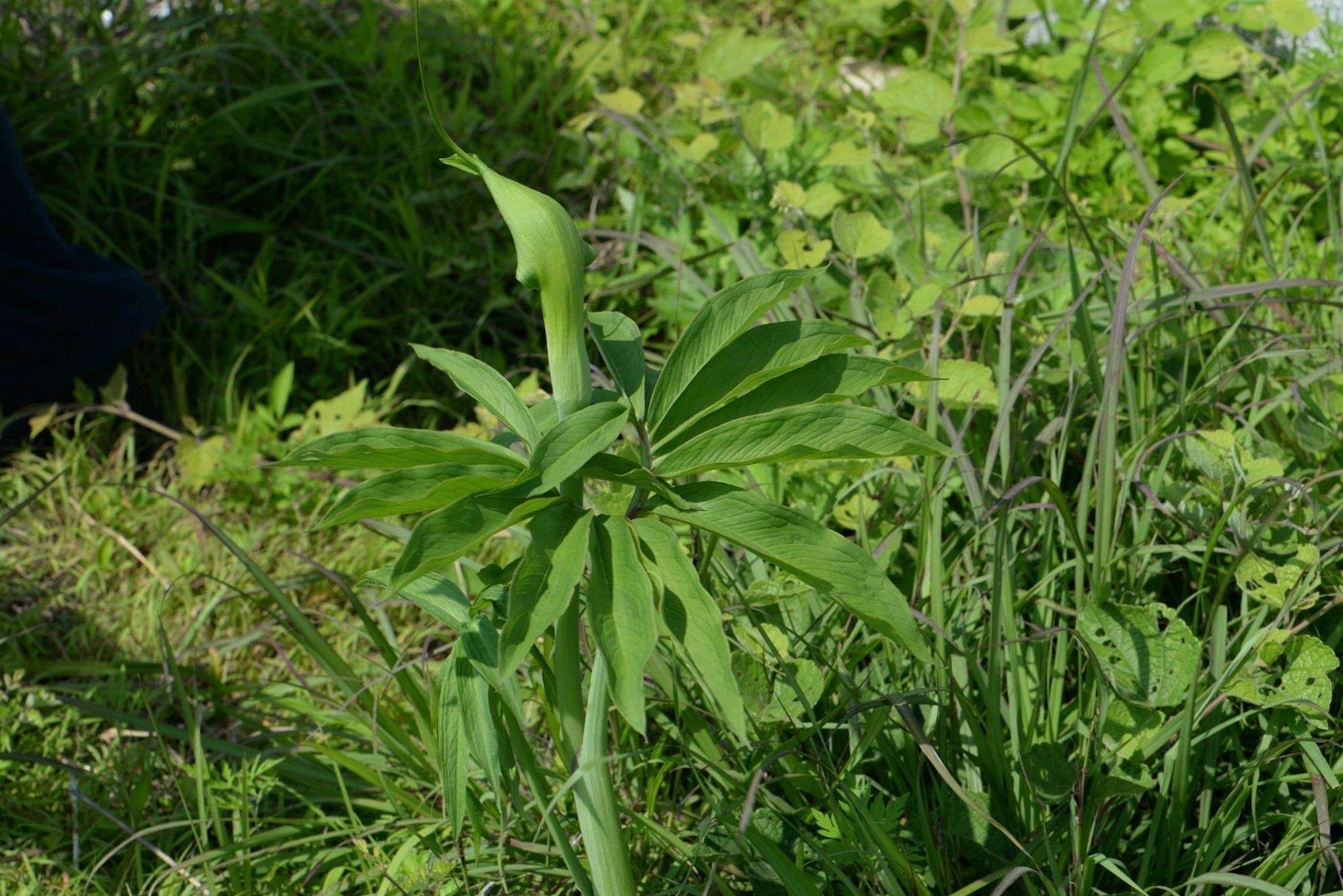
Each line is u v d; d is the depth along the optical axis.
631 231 3.17
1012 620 2.02
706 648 1.71
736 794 1.97
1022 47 3.85
